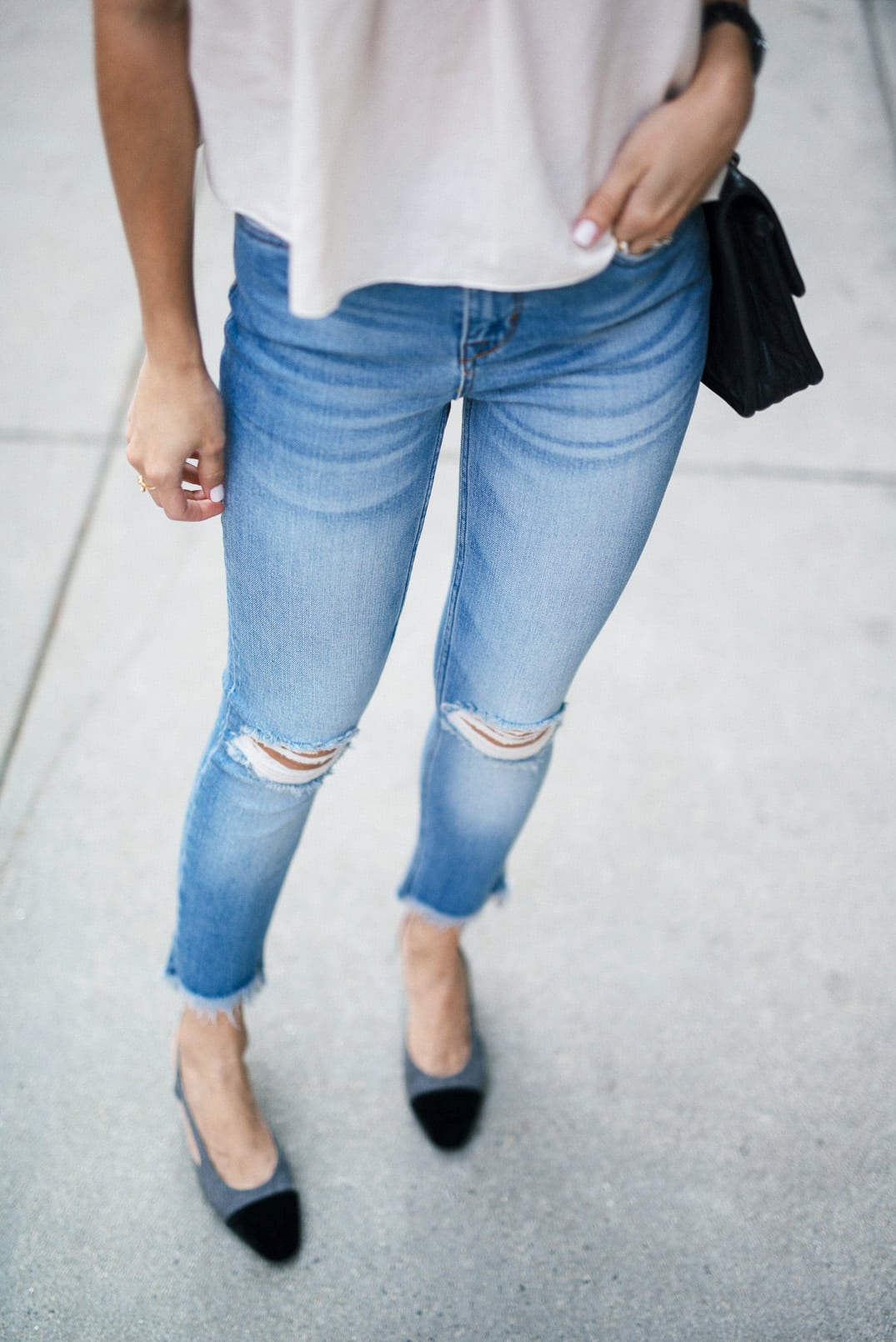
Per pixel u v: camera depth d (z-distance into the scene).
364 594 1.04
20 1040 1.59
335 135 0.75
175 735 1.93
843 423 2.48
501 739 1.24
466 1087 1.55
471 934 1.73
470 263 0.85
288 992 1.67
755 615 2.14
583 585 1.08
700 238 1.00
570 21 0.77
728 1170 1.52
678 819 1.86
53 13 3.46
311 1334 1.37
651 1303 1.41
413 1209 1.48
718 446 2.43
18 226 2.82
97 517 2.24
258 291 0.87
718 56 0.88
